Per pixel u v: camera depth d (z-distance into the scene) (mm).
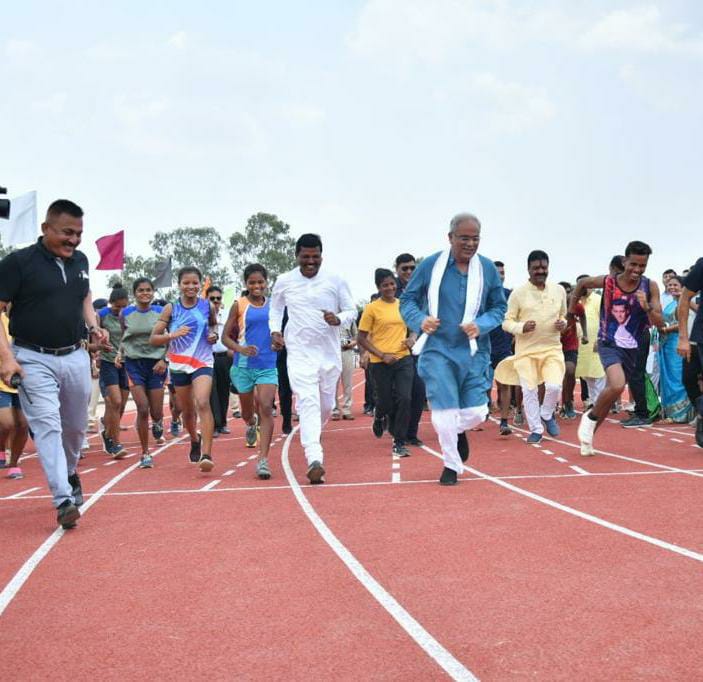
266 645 3674
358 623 3914
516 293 10367
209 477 8594
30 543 5703
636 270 8820
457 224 7383
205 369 8891
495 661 3398
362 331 10094
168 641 3766
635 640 3561
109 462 10352
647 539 5242
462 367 7469
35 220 13148
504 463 8781
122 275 68000
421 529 5734
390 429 10398
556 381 10195
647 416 12125
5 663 3566
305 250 8039
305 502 6906
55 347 6180
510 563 4816
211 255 89125
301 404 7996
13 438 9148
